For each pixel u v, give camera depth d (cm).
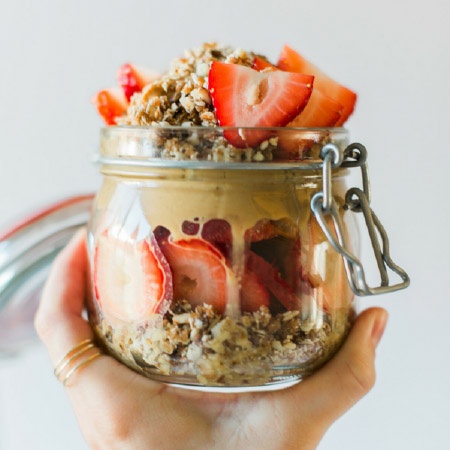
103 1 57
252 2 54
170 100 37
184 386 36
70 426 63
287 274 35
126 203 36
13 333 51
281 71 36
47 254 47
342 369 37
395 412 57
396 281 55
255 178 35
